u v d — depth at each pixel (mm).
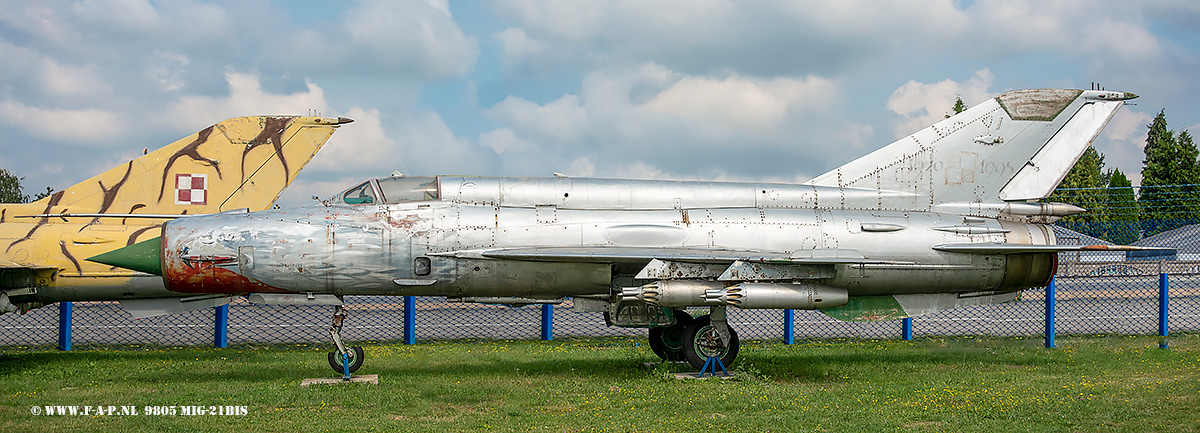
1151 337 15180
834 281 11062
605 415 8078
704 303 10055
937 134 11930
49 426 7504
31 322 18750
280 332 17312
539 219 10594
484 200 10703
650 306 11125
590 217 10719
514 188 10844
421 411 8328
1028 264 11680
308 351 13945
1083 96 12039
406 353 13297
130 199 12789
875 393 9266
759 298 10062
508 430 7426
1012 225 11703
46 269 11953
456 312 22047
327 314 21781
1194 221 16938
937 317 19812
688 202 11125
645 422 7770
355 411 8273
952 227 11375
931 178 11828
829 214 11227
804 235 10914
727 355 10828
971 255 11359
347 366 10180
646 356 12773
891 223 11227
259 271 9992
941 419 7840
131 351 13844
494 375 10789
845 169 11836
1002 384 9953
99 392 9344
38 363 12109
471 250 10281
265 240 10016
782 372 11094
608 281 10680
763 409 8391
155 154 12969
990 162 11938
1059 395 9016
